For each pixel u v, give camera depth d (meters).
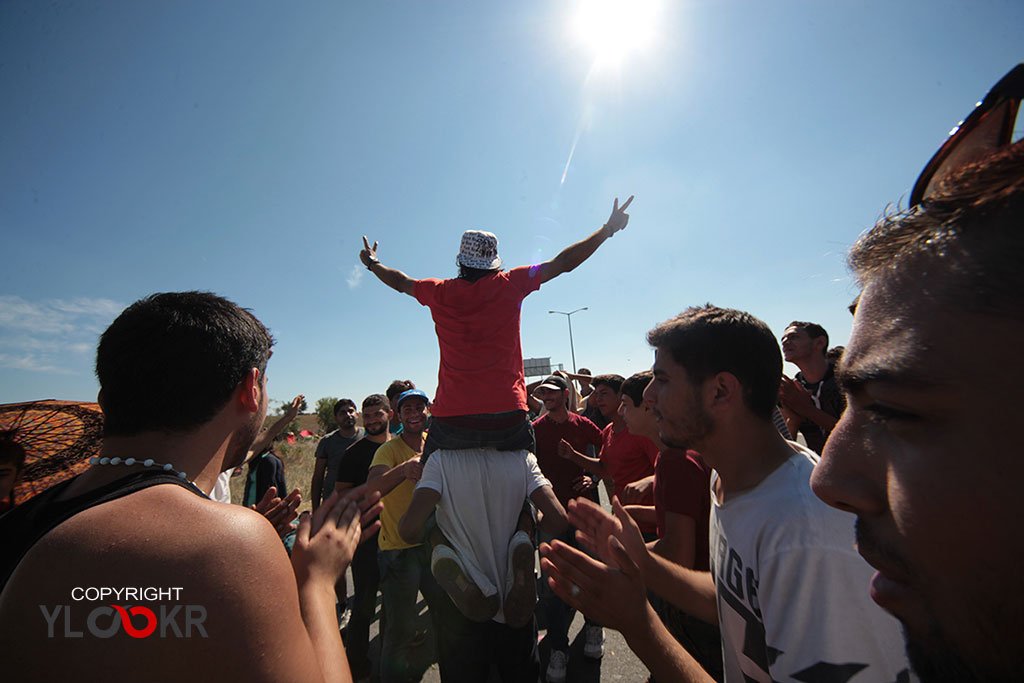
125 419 0.90
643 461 3.50
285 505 1.46
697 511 1.84
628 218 2.20
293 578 0.82
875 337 0.44
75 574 0.67
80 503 0.76
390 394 4.76
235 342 1.01
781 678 0.95
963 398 0.36
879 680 0.85
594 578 0.93
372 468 3.37
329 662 0.87
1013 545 0.34
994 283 0.34
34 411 1.99
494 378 2.03
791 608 0.95
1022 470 0.34
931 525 0.38
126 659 0.65
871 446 0.48
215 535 0.74
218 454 0.99
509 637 2.11
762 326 1.30
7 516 0.78
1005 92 0.44
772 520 1.04
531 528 2.16
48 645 0.64
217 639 0.68
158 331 0.94
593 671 3.35
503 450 2.09
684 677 0.87
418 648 3.79
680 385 1.31
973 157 0.46
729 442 1.28
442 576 1.90
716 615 1.39
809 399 3.27
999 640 0.36
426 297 2.16
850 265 0.52
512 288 2.10
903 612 0.44
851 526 0.92
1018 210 0.35
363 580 3.54
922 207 0.43
